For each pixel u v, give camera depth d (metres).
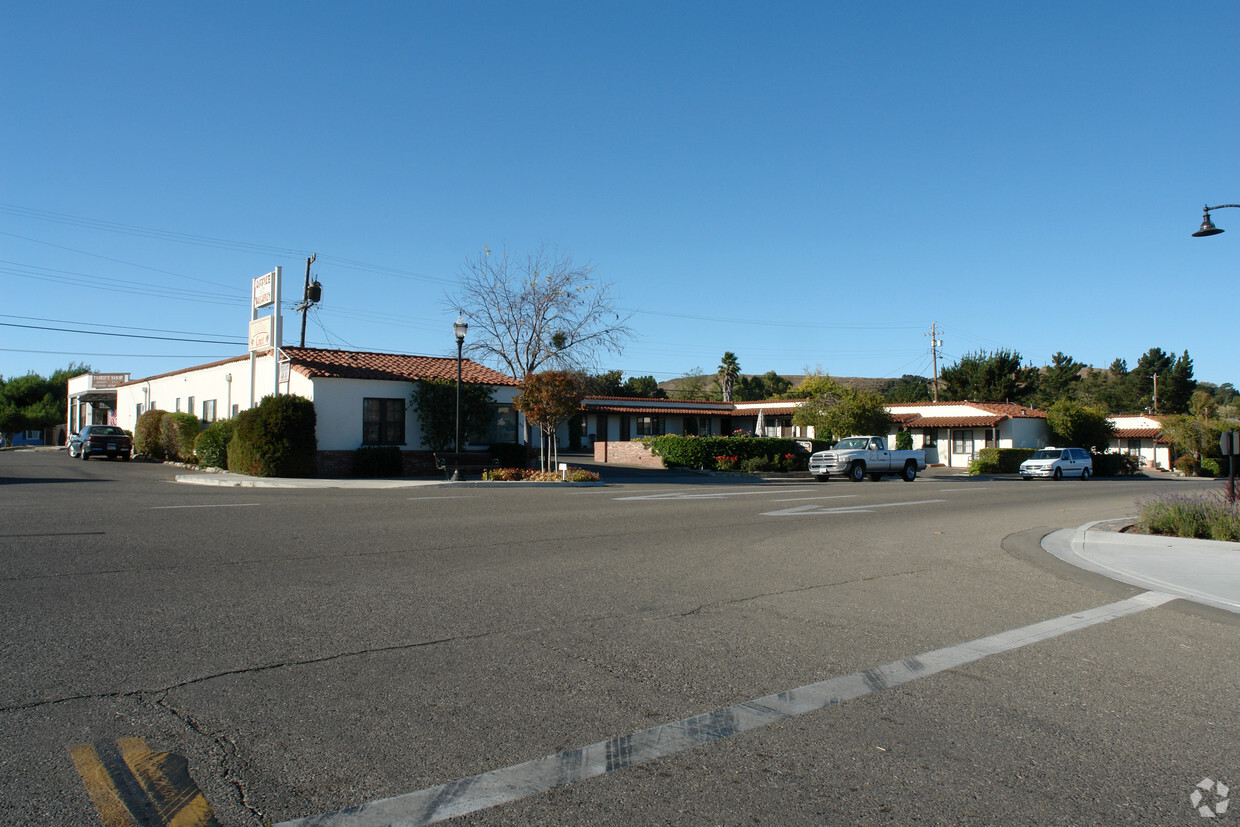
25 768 3.80
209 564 8.89
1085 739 4.52
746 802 3.66
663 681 5.35
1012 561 11.02
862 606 7.85
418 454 28.08
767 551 11.30
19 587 7.49
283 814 3.44
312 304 42.81
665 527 13.68
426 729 4.40
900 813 3.59
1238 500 14.74
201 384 35.28
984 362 68.94
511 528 12.92
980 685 5.45
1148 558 11.34
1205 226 17.86
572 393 28.03
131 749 4.04
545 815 3.49
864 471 31.92
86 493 17.81
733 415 54.66
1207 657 6.27
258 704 4.70
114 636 5.98
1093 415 49.81
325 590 7.77
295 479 24.36
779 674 5.57
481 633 6.41
